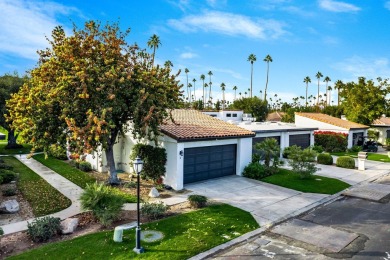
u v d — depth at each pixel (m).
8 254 8.41
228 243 9.55
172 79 15.83
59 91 13.28
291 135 28.38
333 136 32.16
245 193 15.31
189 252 8.73
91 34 14.44
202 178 17.70
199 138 16.44
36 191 15.09
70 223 10.07
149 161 16.30
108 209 10.48
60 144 14.62
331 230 10.81
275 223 11.39
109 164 16.39
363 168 22.59
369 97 40.03
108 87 13.66
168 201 13.61
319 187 16.92
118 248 8.79
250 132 20.08
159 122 14.46
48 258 8.12
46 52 15.00
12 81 30.67
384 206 13.84
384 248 9.31
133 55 15.45
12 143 31.95
